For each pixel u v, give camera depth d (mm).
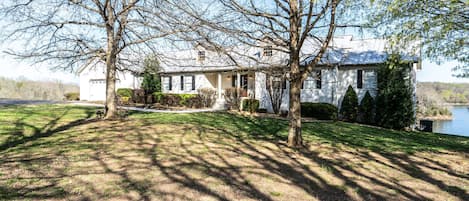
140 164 5664
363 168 5949
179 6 8281
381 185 4844
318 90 18125
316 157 6840
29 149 6770
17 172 4922
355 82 17703
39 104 19422
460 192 4582
